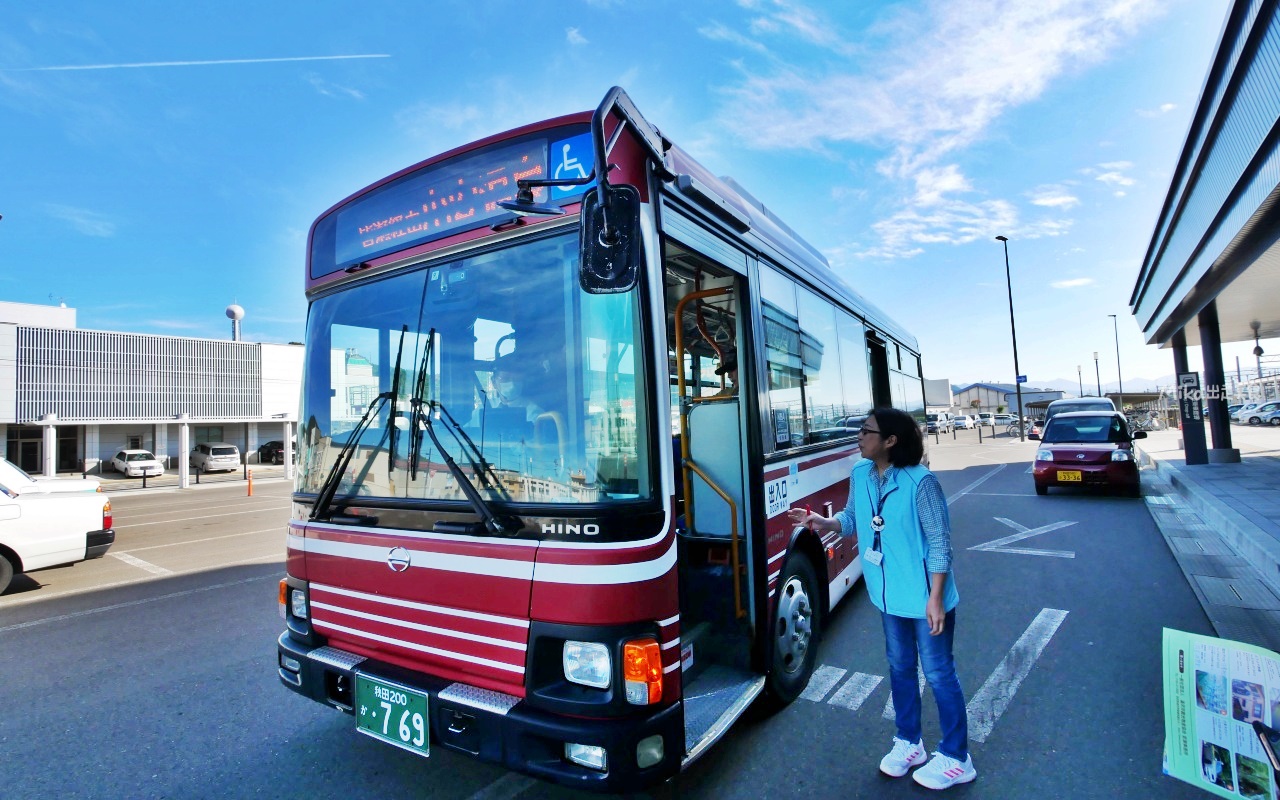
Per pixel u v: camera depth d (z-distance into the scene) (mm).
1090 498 11938
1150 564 7031
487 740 2471
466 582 2650
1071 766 3215
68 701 4383
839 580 5066
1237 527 7766
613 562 2406
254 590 7395
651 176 2812
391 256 3254
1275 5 5859
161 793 3260
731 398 3678
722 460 3611
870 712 3861
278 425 44000
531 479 2625
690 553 3717
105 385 35469
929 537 2963
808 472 4418
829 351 5254
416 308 3107
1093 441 12359
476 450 2771
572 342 2672
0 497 7371
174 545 10961
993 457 22531
